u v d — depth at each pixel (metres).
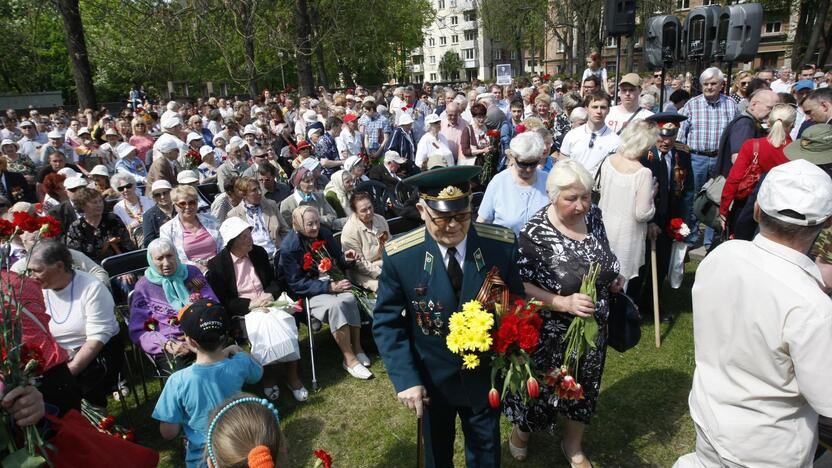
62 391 2.30
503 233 2.44
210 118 14.08
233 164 8.09
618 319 3.06
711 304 1.94
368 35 25.23
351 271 4.81
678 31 7.11
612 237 4.12
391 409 3.80
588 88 7.80
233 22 17.00
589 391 2.87
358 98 17.11
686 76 13.35
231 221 4.26
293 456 3.37
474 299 2.28
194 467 2.78
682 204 4.71
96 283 3.52
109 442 2.10
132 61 20.73
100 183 7.07
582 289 2.62
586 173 2.63
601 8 26.61
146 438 3.63
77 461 1.97
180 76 27.47
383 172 6.83
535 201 3.88
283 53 20.55
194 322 2.80
